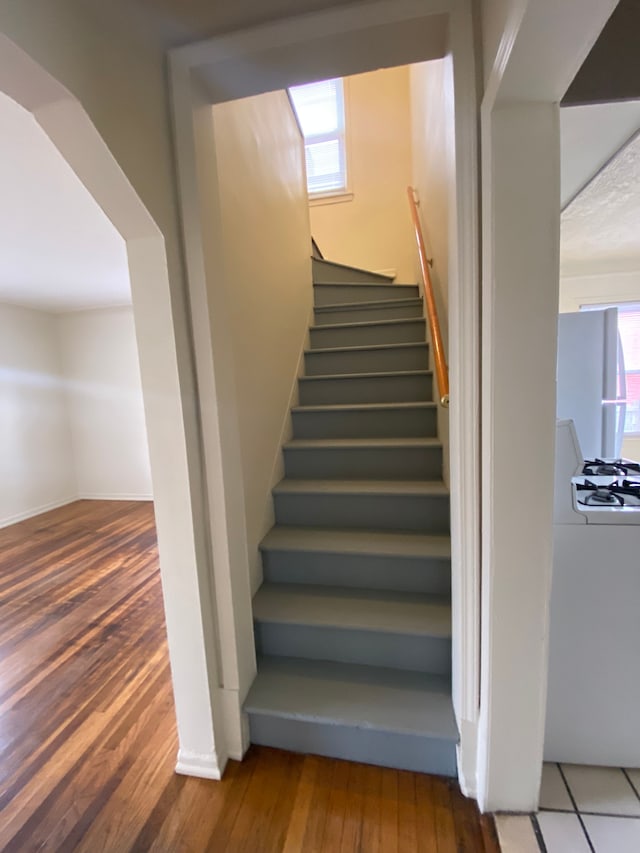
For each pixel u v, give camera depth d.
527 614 1.14
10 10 0.75
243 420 1.76
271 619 1.62
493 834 1.19
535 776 1.22
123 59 1.02
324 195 4.42
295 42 1.10
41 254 2.79
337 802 1.30
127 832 1.23
